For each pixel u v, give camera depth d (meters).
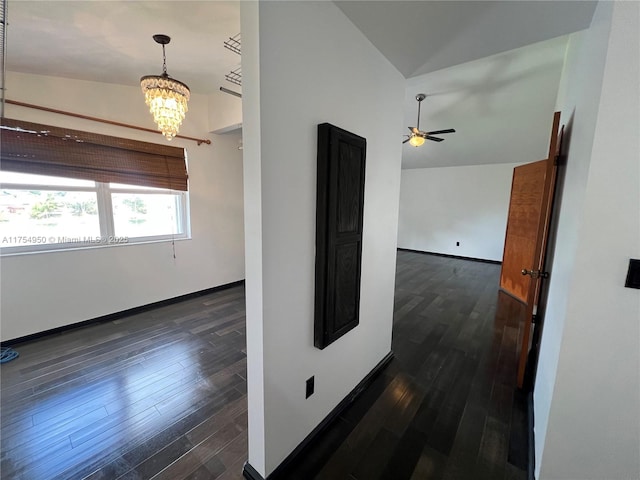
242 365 2.31
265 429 1.28
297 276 1.33
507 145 5.43
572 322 1.12
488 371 2.27
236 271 4.43
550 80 3.54
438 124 5.03
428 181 7.38
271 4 1.04
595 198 1.03
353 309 1.71
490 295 4.15
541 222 1.89
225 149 4.08
